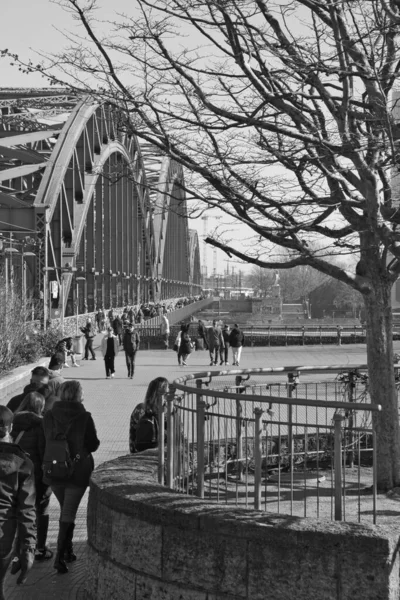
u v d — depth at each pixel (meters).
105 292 74.25
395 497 8.94
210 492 9.12
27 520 7.32
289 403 7.36
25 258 44.09
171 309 99.94
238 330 39.50
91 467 9.53
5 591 8.80
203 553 6.84
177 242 143.12
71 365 38.81
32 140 46.59
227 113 8.86
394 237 8.77
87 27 8.74
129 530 7.40
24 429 9.95
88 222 71.12
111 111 9.66
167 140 9.06
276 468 11.39
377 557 6.20
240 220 9.11
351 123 9.04
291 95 8.90
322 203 8.98
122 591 7.45
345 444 11.45
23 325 32.69
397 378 12.90
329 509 8.69
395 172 9.65
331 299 147.62
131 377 32.44
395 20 8.17
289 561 6.44
